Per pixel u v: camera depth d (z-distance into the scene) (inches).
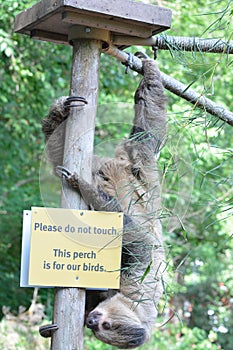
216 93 456.4
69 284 173.9
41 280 172.9
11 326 437.4
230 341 508.4
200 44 197.8
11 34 413.7
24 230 175.0
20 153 517.7
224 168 402.9
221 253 533.0
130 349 223.1
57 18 179.3
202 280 540.7
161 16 177.6
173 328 463.5
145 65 210.4
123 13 172.4
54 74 478.3
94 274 175.5
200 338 469.1
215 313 535.8
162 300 458.6
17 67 403.2
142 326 202.7
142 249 190.9
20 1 370.0
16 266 541.6
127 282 199.6
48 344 418.6
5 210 543.8
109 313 200.2
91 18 173.0
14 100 479.8
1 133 519.5
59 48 446.0
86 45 177.3
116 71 445.7
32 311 463.2
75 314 174.4
